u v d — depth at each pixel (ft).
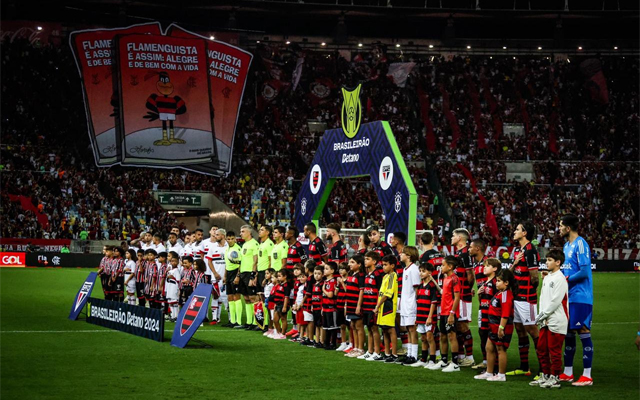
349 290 45.78
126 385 34.14
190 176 161.27
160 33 151.94
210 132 156.97
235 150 169.58
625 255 153.48
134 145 151.43
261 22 186.29
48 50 161.07
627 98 188.14
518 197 167.22
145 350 45.27
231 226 153.48
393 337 42.98
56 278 104.53
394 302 42.73
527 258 39.42
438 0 190.90
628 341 54.03
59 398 31.14
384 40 191.01
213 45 156.15
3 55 157.99
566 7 188.75
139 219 148.77
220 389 33.60
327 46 185.26
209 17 182.50
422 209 160.15
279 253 57.72
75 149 157.17
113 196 152.56
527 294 39.06
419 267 41.75
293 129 177.06
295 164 170.81
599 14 183.83
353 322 45.65
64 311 67.21
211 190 160.97
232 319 60.59
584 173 173.27
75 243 136.56
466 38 194.08
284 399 31.63
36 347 45.68
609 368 41.98
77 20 169.37
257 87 175.32
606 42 190.80
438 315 42.96
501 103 189.16
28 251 130.31
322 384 35.37
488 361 37.78
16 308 68.90
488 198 165.89
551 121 177.37
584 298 36.86
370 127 63.87
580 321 36.68
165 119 153.38
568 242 38.75
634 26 192.95
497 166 173.47
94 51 147.43
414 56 190.80
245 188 163.12
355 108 66.64
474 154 176.04
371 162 63.67
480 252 42.16
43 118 158.10
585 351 36.81
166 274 65.87
